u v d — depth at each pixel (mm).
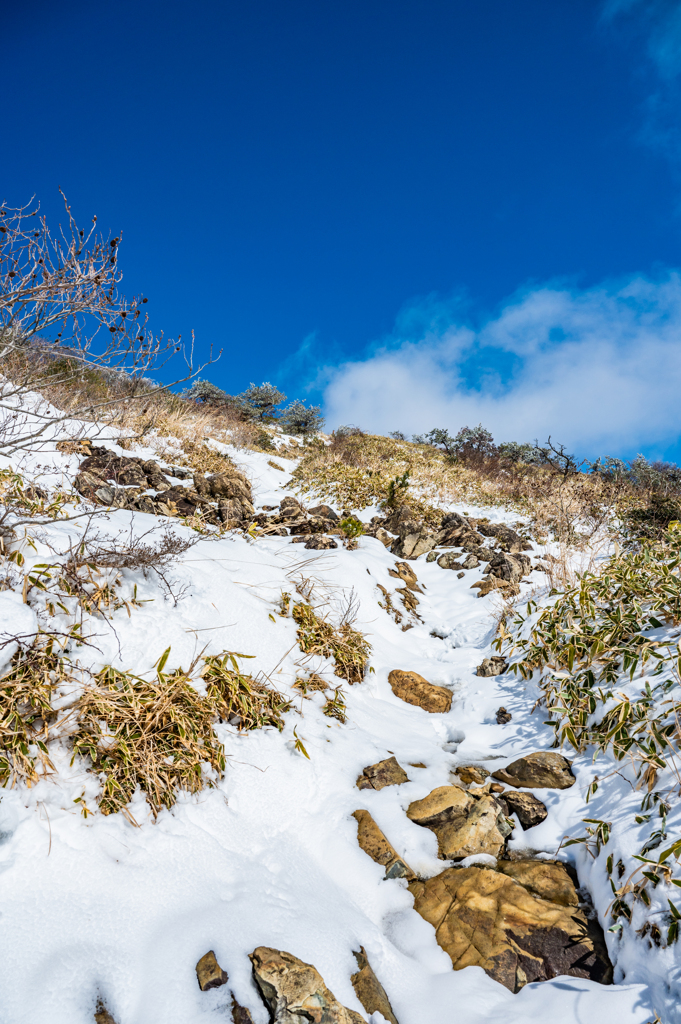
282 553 6258
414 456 17688
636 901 2309
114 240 2816
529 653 4512
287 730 3479
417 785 3379
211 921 2123
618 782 3008
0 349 3123
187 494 7602
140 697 2883
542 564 7785
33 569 3146
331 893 2564
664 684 3273
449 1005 2129
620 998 2031
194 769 2754
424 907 2623
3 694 2516
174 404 12773
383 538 8961
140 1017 1772
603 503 10859
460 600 6934
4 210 2688
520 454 21078
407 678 4754
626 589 4242
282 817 2898
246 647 3811
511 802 3176
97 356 2982
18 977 1742
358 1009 2004
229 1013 1831
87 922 1977
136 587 3508
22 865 2076
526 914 2498
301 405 24953
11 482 4547
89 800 2424
